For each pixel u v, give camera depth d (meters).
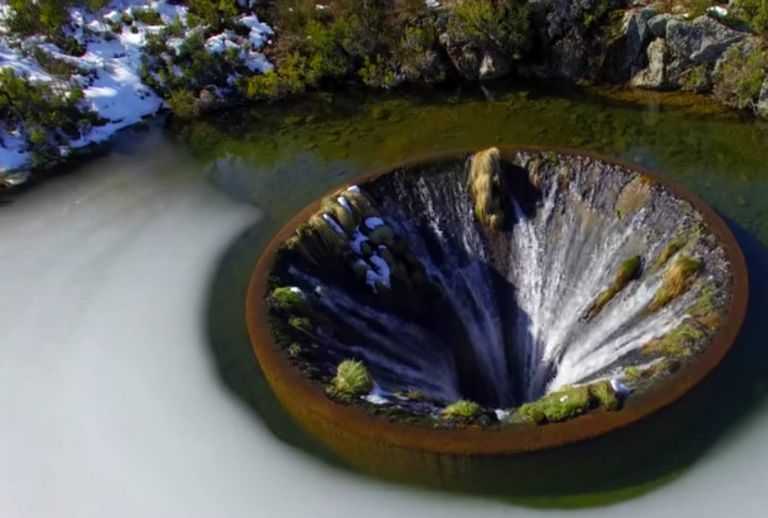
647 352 19.55
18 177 29.16
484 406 21.44
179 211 26.95
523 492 16.91
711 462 17.17
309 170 28.67
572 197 24.50
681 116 29.50
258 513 17.17
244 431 18.94
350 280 22.80
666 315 20.53
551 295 23.52
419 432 17.02
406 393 19.50
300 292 21.05
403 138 30.22
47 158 29.97
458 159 25.36
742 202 24.67
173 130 32.00
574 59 32.25
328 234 22.91
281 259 22.09
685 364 18.09
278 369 18.92
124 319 22.50
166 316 22.52
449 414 17.48
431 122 31.12
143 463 18.50
